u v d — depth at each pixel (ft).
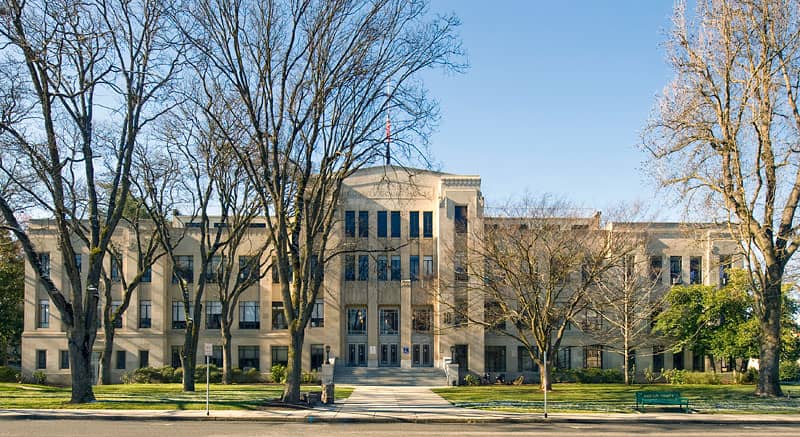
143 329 195.52
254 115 95.96
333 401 108.68
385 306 202.39
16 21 91.20
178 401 104.37
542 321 143.02
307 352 197.57
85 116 103.30
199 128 127.75
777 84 111.24
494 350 198.18
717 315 174.19
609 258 151.23
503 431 79.97
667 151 117.19
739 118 112.88
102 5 99.30
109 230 105.50
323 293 198.80
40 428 77.77
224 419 88.48
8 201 108.27
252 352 200.23
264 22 95.09
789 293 170.81
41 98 97.76
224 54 93.91
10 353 245.24
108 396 116.78
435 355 196.54
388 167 202.80
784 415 95.14
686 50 116.57
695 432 80.28
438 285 174.60
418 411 97.30
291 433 75.92
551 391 141.18
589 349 199.00
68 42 94.43
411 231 202.59
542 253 149.48
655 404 100.48
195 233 201.98
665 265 195.83
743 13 111.24
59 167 98.94
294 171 108.99
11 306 210.79
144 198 137.08
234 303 168.25
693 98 115.34
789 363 179.32
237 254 200.03
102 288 196.24
